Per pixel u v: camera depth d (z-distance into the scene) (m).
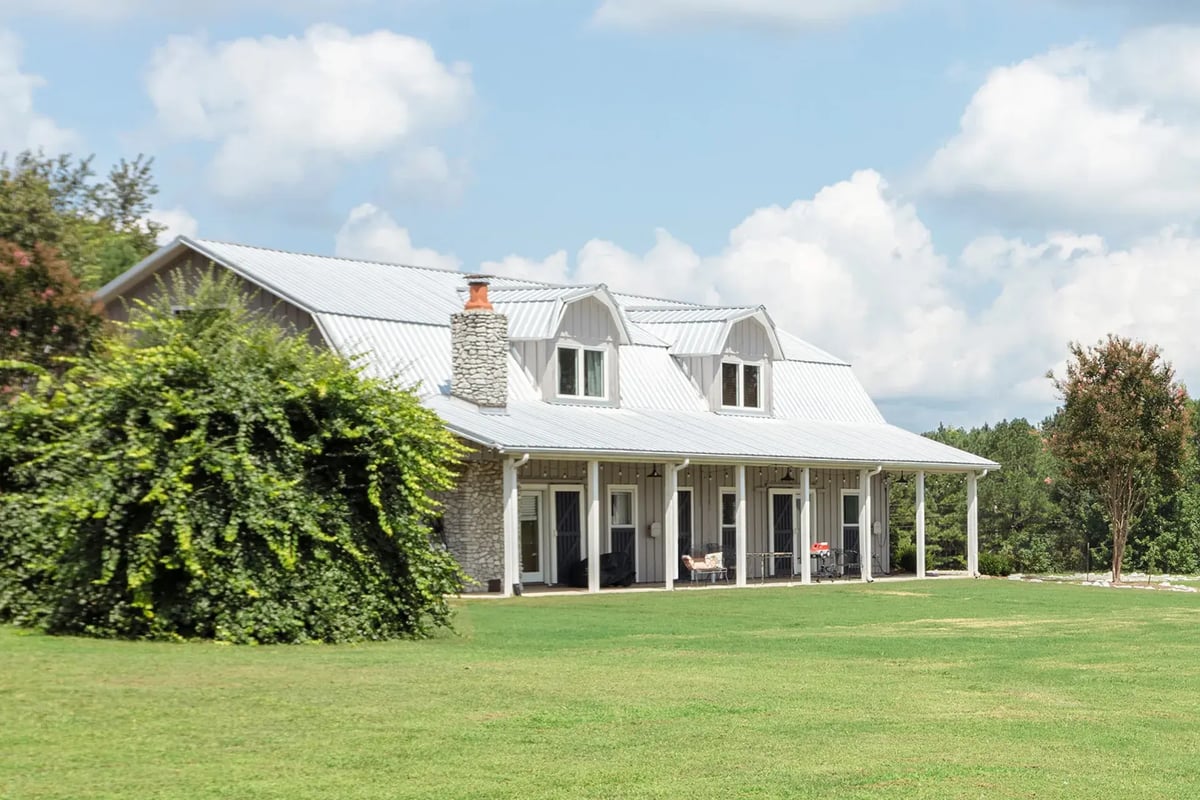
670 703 12.56
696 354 40.94
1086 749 11.05
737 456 34.62
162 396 17.16
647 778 9.53
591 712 11.93
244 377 17.61
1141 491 43.00
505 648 17.53
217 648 15.98
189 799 8.58
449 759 9.91
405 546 18.53
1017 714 12.69
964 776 9.88
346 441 18.14
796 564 41.72
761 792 9.22
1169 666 16.81
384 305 35.59
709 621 23.16
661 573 37.34
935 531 56.12
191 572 16.69
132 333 28.75
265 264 35.81
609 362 37.59
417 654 16.05
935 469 42.22
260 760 9.66
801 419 44.53
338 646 17.03
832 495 43.12
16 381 25.88
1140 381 41.78
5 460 18.77
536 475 34.12
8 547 17.91
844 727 11.70
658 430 35.59
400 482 18.33
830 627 22.30
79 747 9.83
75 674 12.85
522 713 11.74
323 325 32.97
